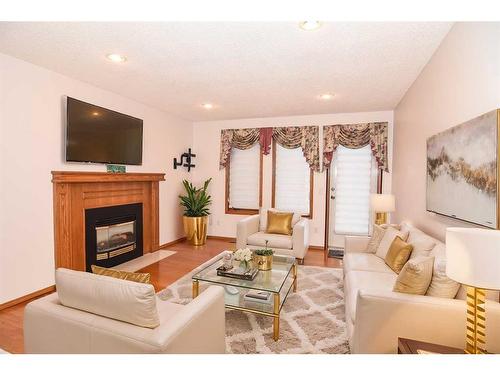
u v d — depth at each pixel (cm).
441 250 192
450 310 143
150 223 449
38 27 203
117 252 379
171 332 123
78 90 321
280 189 520
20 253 264
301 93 365
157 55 253
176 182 519
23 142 265
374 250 302
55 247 295
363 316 155
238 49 240
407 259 238
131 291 125
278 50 241
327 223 489
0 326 223
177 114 500
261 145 518
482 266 107
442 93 224
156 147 461
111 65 277
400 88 340
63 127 303
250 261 274
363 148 473
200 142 567
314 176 493
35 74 275
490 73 154
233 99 397
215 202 561
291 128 496
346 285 243
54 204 293
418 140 297
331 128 474
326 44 229
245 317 243
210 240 542
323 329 223
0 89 246
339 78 309
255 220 434
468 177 173
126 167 396
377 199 359
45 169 285
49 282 289
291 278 309
